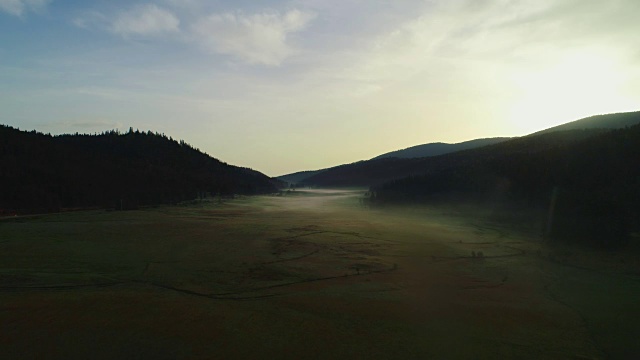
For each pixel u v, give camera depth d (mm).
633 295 31250
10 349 20984
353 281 34125
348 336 23172
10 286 30578
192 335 22906
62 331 23062
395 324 24953
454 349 21922
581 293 31750
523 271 38125
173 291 30594
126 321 24531
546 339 23391
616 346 22703
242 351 21203
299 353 21125
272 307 27406
